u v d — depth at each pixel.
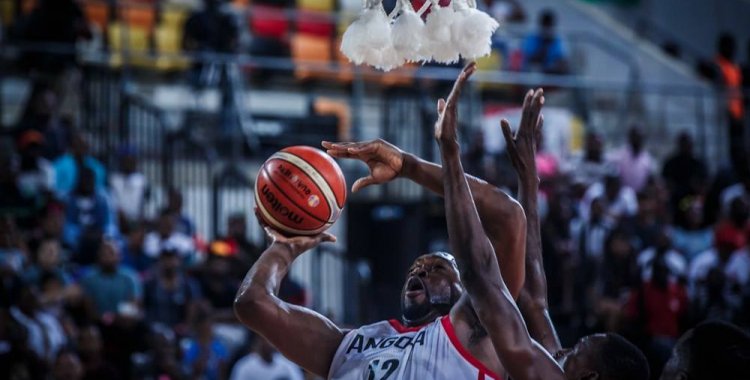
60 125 12.48
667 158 14.26
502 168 13.27
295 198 3.51
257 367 9.30
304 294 10.44
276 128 13.87
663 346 9.90
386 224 13.64
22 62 13.15
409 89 14.78
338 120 14.12
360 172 13.60
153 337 9.15
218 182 12.23
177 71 14.84
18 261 9.87
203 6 13.64
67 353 8.59
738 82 16.00
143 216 11.41
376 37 3.33
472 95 14.09
